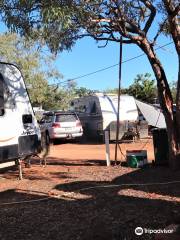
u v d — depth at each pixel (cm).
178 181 973
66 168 1273
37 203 830
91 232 637
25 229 670
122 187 930
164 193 858
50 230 660
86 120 2538
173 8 1065
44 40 1072
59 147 2181
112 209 754
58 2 825
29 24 953
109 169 1204
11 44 3428
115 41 1170
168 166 1176
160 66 1135
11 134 985
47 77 3912
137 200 808
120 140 2358
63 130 2338
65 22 830
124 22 1081
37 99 3856
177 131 1130
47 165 1359
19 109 1025
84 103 2575
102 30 1131
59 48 1132
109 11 1058
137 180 1012
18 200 862
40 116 3156
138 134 2375
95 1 945
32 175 1146
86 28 1067
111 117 2336
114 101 2383
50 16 814
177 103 1068
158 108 1973
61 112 2380
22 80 1054
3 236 641
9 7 938
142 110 2030
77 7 893
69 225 679
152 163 1243
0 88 986
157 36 1151
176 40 1065
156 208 745
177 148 1129
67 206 793
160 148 1205
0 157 948
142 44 1129
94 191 904
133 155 1228
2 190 962
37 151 1077
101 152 1839
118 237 616
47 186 981
